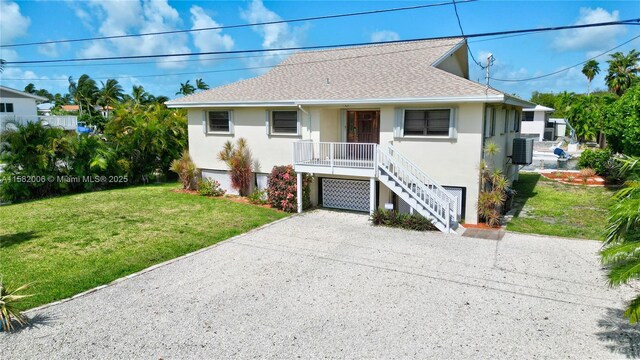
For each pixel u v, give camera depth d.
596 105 39.31
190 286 8.38
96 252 10.43
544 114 46.97
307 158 15.33
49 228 12.77
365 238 11.89
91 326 6.72
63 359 5.80
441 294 7.97
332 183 16.19
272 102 15.95
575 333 6.46
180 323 6.83
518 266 9.43
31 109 36.84
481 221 13.53
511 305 7.47
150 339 6.33
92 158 20.20
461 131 13.16
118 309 7.34
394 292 8.08
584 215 14.27
